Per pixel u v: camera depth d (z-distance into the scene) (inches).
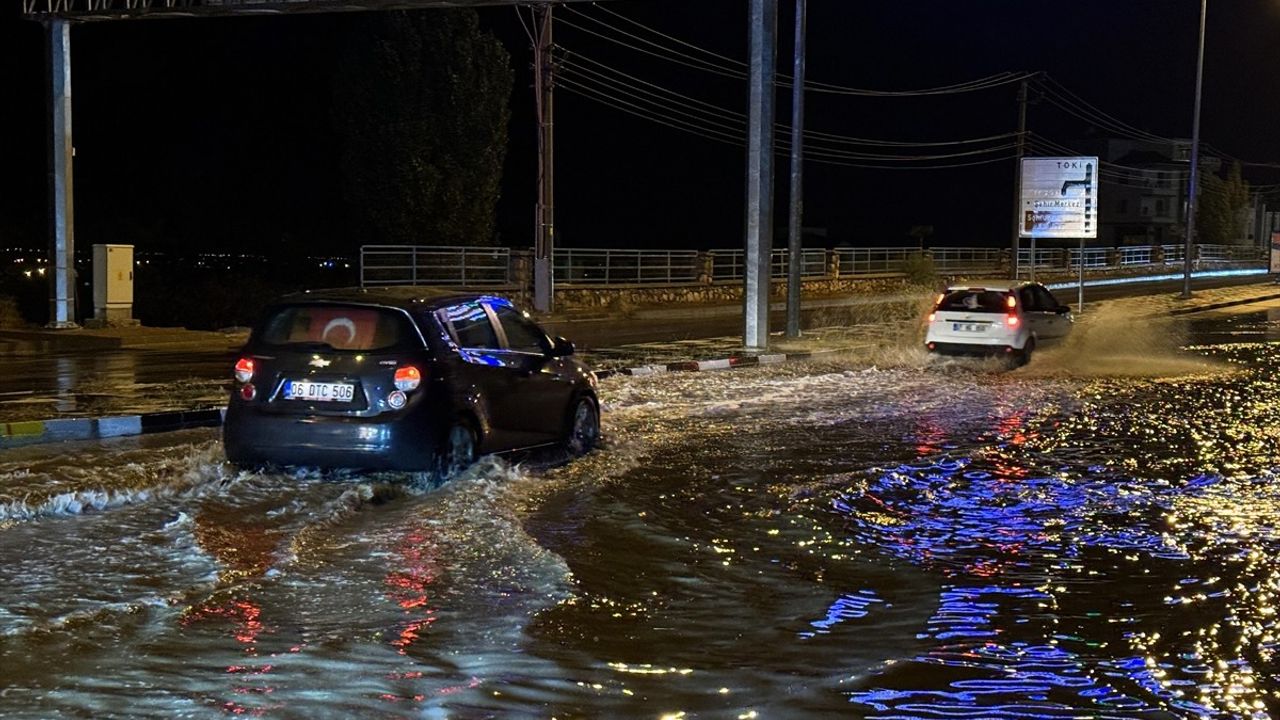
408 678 212.5
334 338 387.9
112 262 970.1
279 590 264.8
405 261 1298.0
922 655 231.8
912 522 348.5
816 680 217.0
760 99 899.4
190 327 1124.5
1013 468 438.3
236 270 1363.2
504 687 209.6
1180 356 946.7
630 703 203.8
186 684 207.0
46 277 1157.7
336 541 310.5
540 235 1317.7
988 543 324.5
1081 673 222.5
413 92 1357.0
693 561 301.1
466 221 1396.4
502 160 1428.4
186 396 600.4
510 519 339.0
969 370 820.0
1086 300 1796.3
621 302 1521.9
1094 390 701.3
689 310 1508.4
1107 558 308.8
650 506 366.0
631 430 522.3
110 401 577.0
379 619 246.4
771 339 1048.2
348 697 202.7
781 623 251.0
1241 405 631.8
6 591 259.9
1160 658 231.1
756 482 406.3
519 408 427.8
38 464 409.1
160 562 285.1
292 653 224.2
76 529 315.6
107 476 385.1
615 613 255.9
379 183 1368.1
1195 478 420.2
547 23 1282.0
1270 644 239.9
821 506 369.1
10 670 212.1
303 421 380.8
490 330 425.4
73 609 247.8
